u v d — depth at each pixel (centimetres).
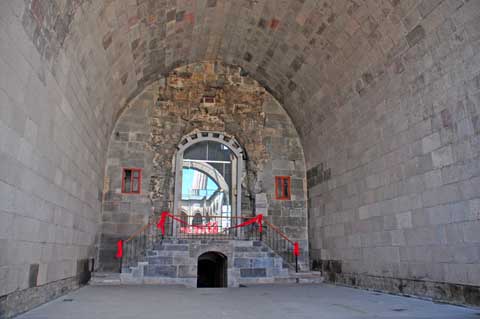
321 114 1412
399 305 798
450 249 824
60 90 803
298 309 738
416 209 933
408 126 970
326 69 1274
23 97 619
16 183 609
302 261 1510
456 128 820
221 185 1694
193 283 1287
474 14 760
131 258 1391
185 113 1561
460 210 802
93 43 922
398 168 1004
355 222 1204
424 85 912
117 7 931
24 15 585
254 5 1220
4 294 580
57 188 829
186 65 1582
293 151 1606
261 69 1546
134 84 1412
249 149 1582
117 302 814
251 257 1351
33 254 697
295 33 1260
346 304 812
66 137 876
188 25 1282
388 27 974
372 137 1124
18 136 608
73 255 1001
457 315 671
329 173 1388
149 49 1280
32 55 640
